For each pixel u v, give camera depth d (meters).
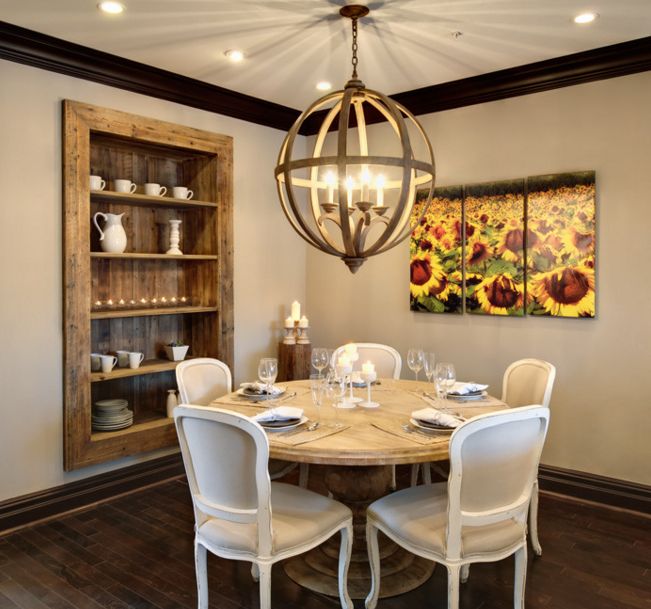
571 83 3.57
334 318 4.87
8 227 3.17
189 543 3.05
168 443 3.92
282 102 4.41
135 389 4.12
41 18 2.93
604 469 3.54
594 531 3.16
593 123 3.51
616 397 3.48
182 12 2.86
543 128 3.70
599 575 2.70
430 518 2.26
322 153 4.90
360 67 3.64
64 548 2.99
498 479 2.08
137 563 2.83
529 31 3.08
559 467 3.70
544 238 3.68
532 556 2.88
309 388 3.25
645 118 3.33
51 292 3.35
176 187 4.09
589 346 3.56
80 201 3.40
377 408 2.80
